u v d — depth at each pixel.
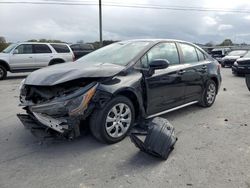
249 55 14.12
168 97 4.88
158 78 4.56
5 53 12.95
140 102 4.25
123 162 3.45
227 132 4.56
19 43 13.27
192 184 2.92
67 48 14.57
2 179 3.04
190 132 4.55
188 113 5.74
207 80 6.01
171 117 5.44
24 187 2.88
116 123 4.00
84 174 3.16
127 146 3.94
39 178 3.06
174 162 3.44
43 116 3.63
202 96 6.04
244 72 13.23
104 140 3.91
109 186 2.90
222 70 17.81
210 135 4.41
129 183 2.96
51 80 3.65
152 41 4.91
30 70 13.47
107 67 4.04
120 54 4.67
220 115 5.62
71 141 4.11
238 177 3.05
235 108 6.25
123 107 4.06
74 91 3.55
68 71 3.82
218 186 2.88
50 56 13.88
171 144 3.56
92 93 3.58
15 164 3.39
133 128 4.27
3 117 5.52
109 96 3.76
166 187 2.87
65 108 3.43
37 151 3.78
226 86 10.04
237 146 3.95
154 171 3.22
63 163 3.43
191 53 5.73
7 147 3.91
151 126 3.61
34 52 13.49
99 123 3.79
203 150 3.81
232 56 20.11
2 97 7.87
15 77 13.99
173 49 5.21
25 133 4.50
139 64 4.36
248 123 5.07
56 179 3.04
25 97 4.04
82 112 3.50
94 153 3.71
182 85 5.19
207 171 3.20
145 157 3.59
